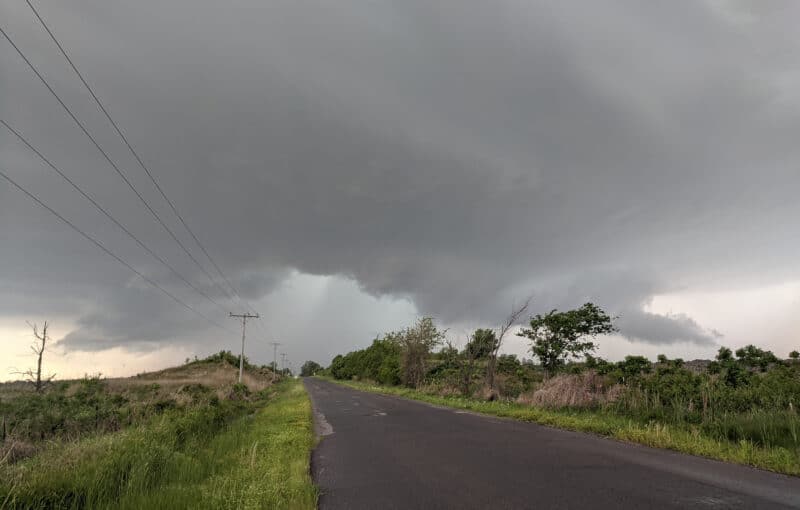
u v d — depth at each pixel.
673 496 6.93
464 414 20.84
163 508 7.04
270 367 154.25
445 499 7.21
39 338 31.41
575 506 6.56
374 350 74.44
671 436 11.59
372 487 8.27
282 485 7.80
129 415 18.98
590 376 19.86
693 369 20.33
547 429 14.98
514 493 7.34
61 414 17.69
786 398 13.19
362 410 25.34
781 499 6.73
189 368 87.38
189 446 12.39
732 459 9.52
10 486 7.27
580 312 25.66
